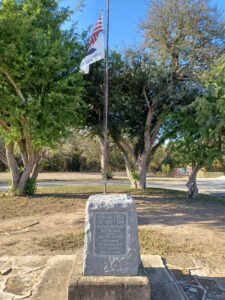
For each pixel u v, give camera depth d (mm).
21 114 10289
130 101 16516
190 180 13750
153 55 16062
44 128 10617
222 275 4219
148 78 15102
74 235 6211
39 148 12609
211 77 11969
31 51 9695
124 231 3535
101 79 14852
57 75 11273
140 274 3463
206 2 14586
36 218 8148
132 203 3604
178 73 15633
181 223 7789
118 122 15516
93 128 15805
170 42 15609
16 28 9766
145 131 16766
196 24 14516
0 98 10125
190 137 12516
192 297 3521
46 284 3760
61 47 10609
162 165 40719
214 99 11844
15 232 6586
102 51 9852
